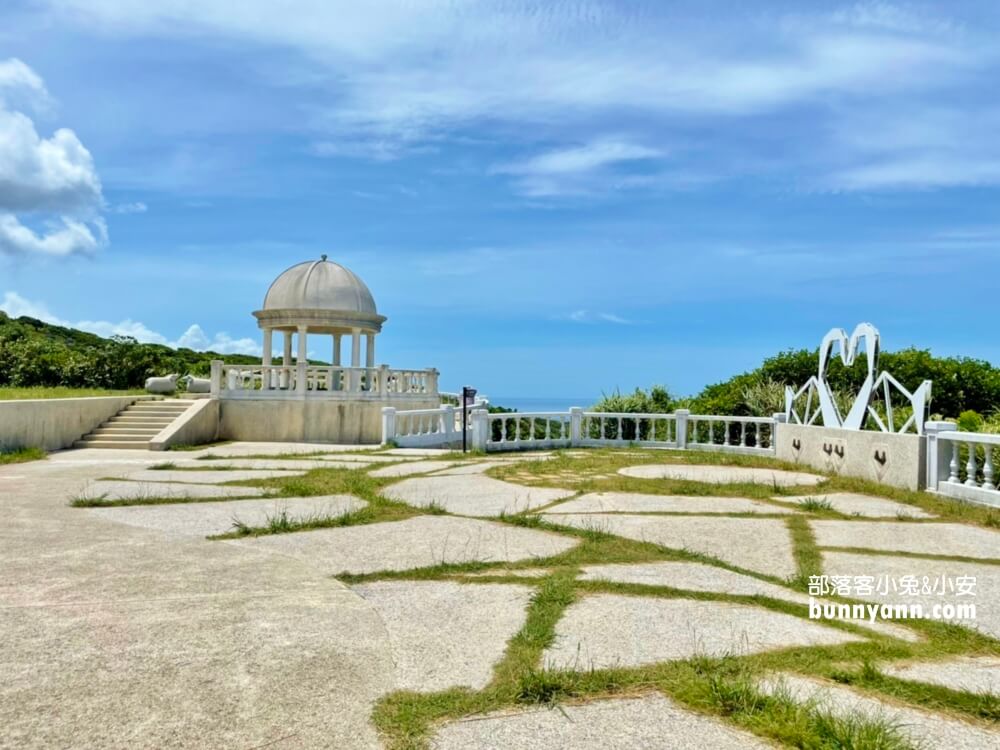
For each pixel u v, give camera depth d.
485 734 3.02
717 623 4.44
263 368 20.94
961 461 10.05
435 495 9.78
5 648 3.89
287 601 4.84
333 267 23.50
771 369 21.50
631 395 22.03
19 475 11.73
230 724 3.07
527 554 6.25
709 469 13.35
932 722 3.14
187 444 18.58
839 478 11.66
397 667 3.73
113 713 3.15
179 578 5.38
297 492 9.66
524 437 22.14
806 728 2.99
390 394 21.25
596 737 2.99
